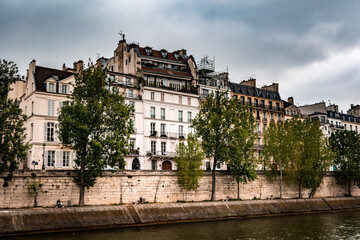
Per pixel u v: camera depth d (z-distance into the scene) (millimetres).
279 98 100250
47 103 62906
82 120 52625
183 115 79562
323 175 78562
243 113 69000
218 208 60250
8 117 49375
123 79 74562
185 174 61438
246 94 92562
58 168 62188
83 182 52438
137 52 78688
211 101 69562
